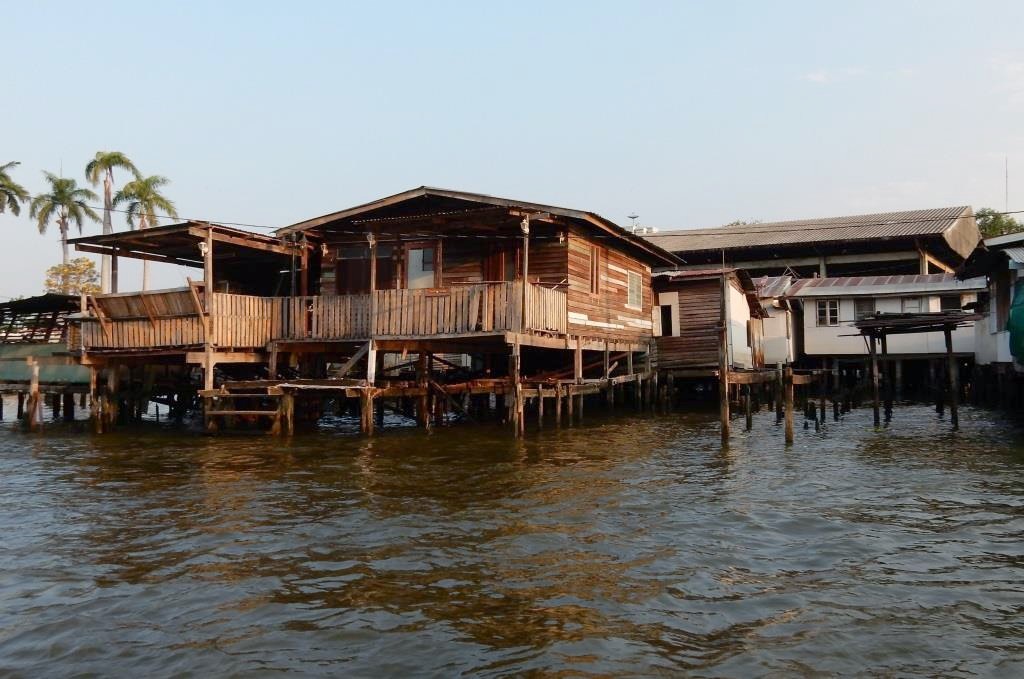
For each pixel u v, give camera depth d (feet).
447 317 64.95
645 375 94.68
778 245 156.76
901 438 66.39
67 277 172.24
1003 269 84.69
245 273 90.02
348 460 54.44
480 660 21.53
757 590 27.07
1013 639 22.65
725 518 37.42
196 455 57.82
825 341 124.36
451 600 26.18
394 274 78.79
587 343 79.25
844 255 156.87
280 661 21.66
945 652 21.81
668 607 25.43
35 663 21.80
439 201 73.10
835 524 36.17
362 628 23.84
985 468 50.34
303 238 76.64
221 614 25.17
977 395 104.01
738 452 59.11
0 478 50.11
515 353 62.90
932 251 160.56
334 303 68.64
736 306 105.50
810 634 23.11
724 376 60.18
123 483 47.06
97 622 24.67
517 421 63.87
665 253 93.20
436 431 71.56
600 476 48.42
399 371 87.81
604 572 29.09
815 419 73.10
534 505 40.06
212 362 67.10
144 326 71.10
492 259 76.95
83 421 92.07
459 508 39.40
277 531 35.04
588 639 22.84
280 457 55.98
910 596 26.27
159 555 31.65
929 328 74.54
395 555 31.30
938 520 36.70
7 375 96.58
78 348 78.02
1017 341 69.15
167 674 20.99
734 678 20.36
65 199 173.99
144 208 175.52
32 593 27.37
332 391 71.26
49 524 37.09
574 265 76.18
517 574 28.86
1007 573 28.66
